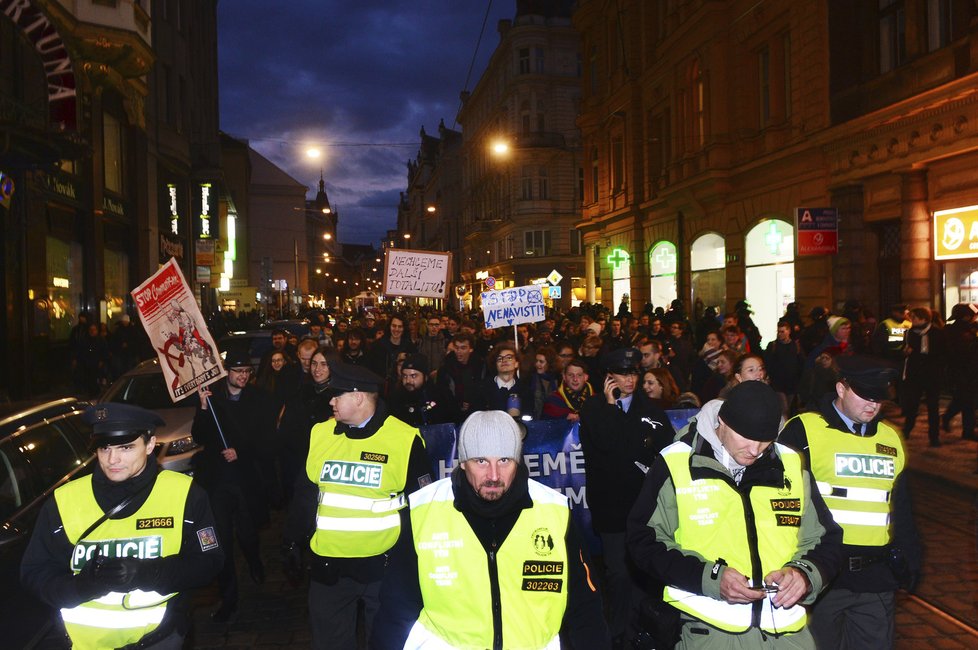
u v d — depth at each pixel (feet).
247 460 20.27
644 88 98.02
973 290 47.62
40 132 39.70
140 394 31.83
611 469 16.48
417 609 9.21
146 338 66.95
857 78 58.03
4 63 52.70
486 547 9.02
